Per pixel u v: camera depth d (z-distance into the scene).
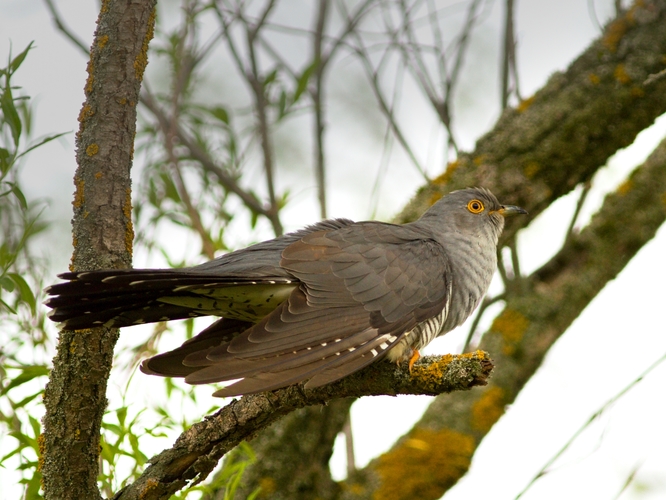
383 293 7.48
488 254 9.17
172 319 7.29
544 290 10.53
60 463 6.40
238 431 6.34
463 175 10.15
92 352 6.42
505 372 10.14
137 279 6.52
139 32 6.82
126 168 6.73
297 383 6.43
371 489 9.64
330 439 9.64
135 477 6.74
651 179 10.98
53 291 6.42
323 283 7.35
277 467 9.42
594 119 9.97
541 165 10.04
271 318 6.76
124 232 6.71
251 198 9.82
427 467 9.72
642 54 10.07
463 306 8.82
